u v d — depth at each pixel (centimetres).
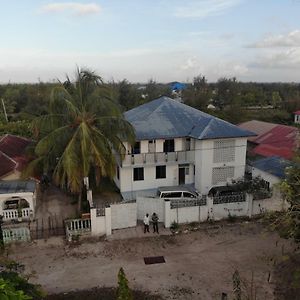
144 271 1800
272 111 7294
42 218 2408
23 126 4781
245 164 2956
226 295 1477
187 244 2080
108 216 2161
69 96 2283
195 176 2880
